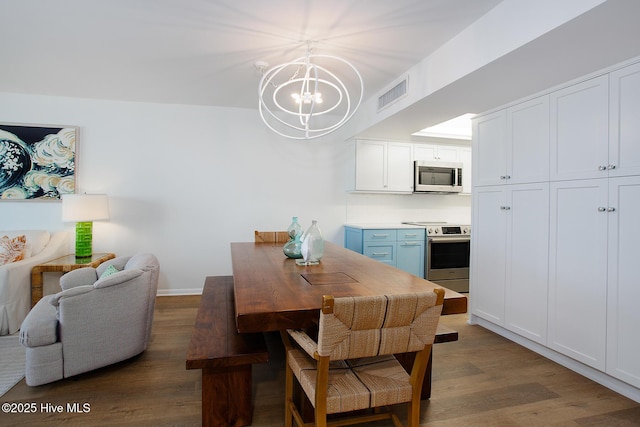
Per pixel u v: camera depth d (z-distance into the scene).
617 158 2.01
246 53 2.61
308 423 1.57
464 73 2.21
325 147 4.45
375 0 1.91
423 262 4.29
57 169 3.71
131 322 2.29
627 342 1.97
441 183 4.50
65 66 2.89
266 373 2.25
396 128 3.72
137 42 2.45
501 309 2.88
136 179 3.93
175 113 4.01
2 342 2.68
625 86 1.97
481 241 3.10
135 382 2.10
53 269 3.15
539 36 1.69
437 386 2.10
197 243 4.09
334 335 1.21
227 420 1.69
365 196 4.64
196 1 1.95
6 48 2.56
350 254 2.70
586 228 2.19
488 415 1.82
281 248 2.96
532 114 2.57
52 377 2.02
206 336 1.80
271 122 4.28
